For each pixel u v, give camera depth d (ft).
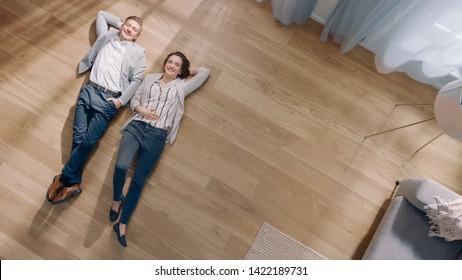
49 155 7.25
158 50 7.87
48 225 7.02
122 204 7.23
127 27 7.40
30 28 7.74
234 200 7.38
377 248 6.39
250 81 7.87
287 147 7.64
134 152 6.91
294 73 7.98
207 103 7.68
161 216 7.23
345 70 8.07
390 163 7.69
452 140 7.84
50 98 7.47
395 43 6.88
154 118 7.00
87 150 6.87
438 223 6.19
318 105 7.86
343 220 7.43
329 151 7.67
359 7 6.97
